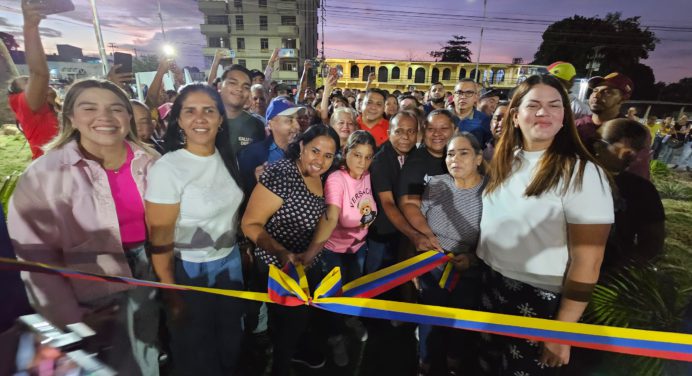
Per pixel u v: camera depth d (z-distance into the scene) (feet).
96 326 4.77
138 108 7.16
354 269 7.94
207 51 135.33
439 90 18.47
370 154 6.96
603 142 6.57
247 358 7.51
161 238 5.24
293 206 5.93
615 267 6.83
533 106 4.20
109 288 4.88
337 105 17.85
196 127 5.21
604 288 6.54
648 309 6.19
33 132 5.13
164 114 11.99
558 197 4.24
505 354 5.12
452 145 5.93
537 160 4.47
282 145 8.52
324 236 6.33
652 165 27.68
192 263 5.57
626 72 133.49
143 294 5.24
